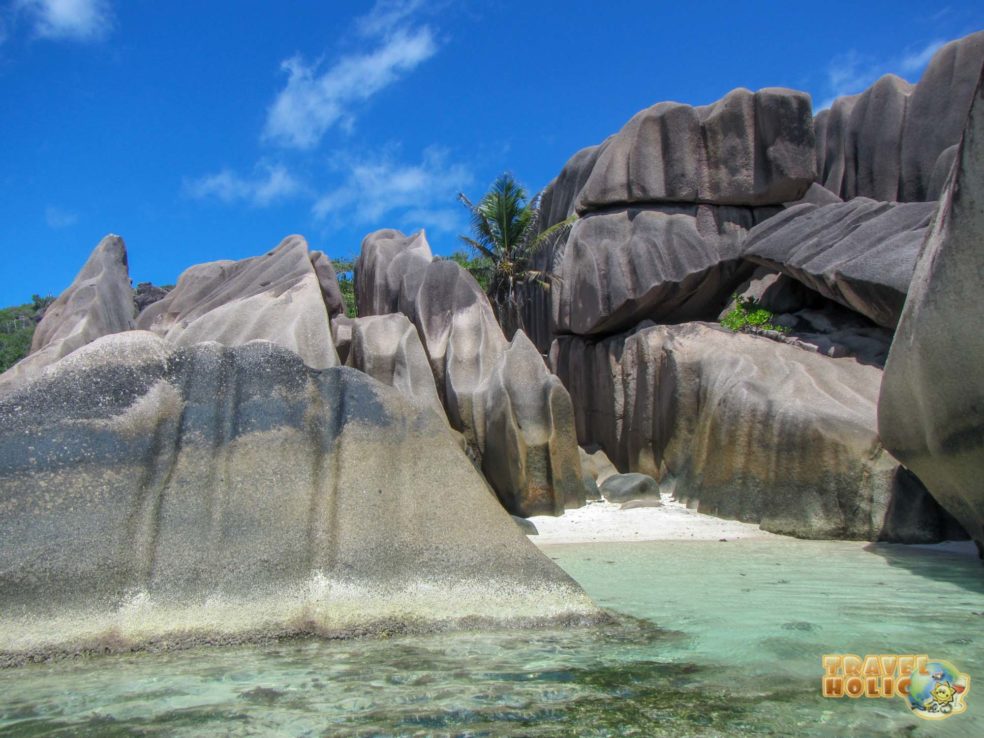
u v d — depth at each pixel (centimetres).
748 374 1396
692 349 1554
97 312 1579
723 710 420
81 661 523
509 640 562
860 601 702
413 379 1493
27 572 553
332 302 1709
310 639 566
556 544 1145
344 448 643
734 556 999
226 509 607
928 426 828
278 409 651
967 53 1742
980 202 712
